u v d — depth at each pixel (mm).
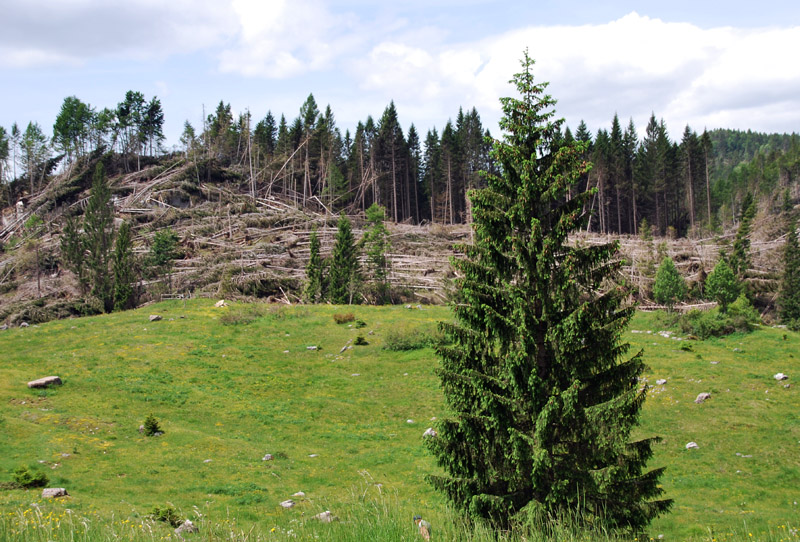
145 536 9211
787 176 156750
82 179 133750
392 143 151875
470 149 152125
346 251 81625
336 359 51438
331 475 29078
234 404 41406
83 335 56969
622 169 142625
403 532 8844
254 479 27812
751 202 109875
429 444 17219
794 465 30250
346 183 146750
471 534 9578
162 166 136500
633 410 15750
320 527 9430
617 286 17547
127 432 34125
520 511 15258
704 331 54875
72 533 8375
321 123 157750
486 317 16922
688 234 129625
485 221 17891
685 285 73062
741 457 31641
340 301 78750
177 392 42469
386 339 54156
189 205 121312
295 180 150125
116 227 101562
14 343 54688
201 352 51969
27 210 122312
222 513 22188
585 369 16766
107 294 81125
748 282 85312
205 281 86188
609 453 16203
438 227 117750
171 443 32781
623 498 15914
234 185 134875
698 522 23688
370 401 42719
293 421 38812
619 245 17031
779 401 38781
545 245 17109
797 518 23859
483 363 17969
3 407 36312
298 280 87750
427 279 88688
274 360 51156
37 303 80125
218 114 175625
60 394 40062
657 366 46406
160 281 85500
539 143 18172
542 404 16594
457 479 16922
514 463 16594
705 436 34469
